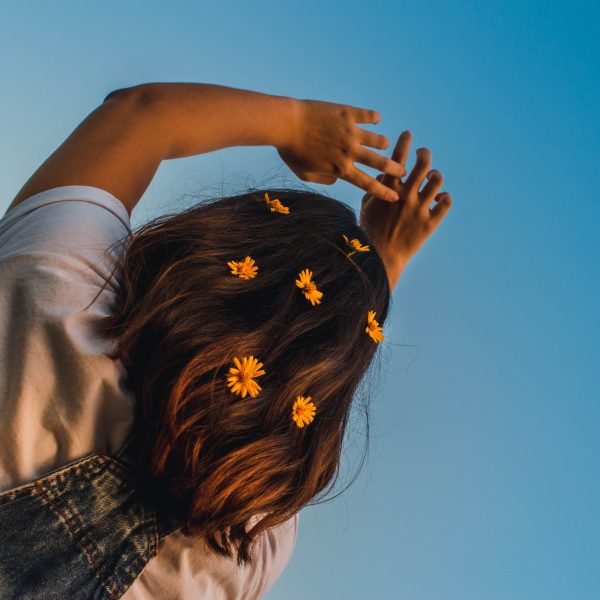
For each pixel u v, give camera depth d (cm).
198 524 119
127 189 131
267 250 125
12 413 116
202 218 125
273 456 120
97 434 118
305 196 133
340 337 125
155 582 122
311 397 123
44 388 116
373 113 160
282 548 134
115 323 118
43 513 117
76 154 130
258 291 122
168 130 139
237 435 120
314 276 125
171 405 117
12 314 117
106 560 119
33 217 122
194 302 120
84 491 118
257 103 152
